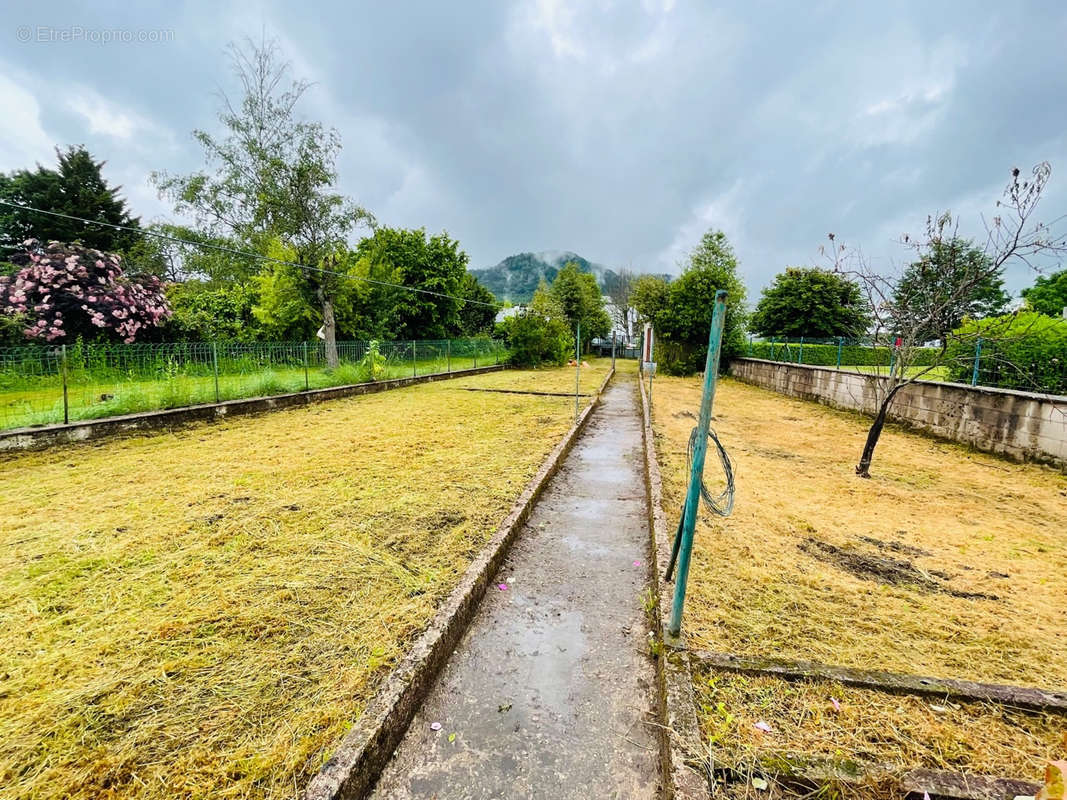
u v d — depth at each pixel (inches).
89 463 214.7
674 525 151.9
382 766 69.9
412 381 562.9
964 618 103.9
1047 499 185.3
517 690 86.4
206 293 662.5
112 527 143.9
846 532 150.9
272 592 108.6
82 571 117.4
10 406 261.1
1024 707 76.0
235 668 83.8
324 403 409.4
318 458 225.8
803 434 313.3
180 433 280.8
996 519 163.9
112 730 70.8
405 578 115.2
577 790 66.9
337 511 158.1
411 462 219.6
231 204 625.6
